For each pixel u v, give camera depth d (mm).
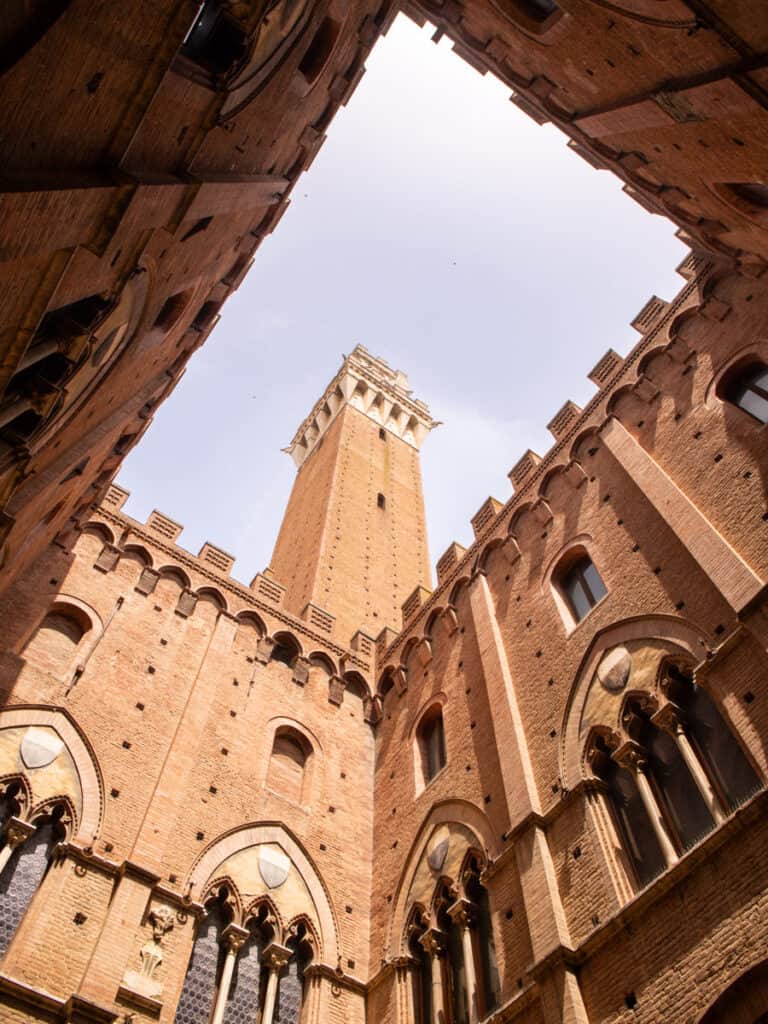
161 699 25500
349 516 53875
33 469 16625
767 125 14602
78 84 9195
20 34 7785
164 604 28828
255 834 24516
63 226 9719
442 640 30547
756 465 20219
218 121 14117
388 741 30375
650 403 25750
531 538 28141
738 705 16484
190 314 23297
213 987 20406
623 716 19719
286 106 19609
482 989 19609
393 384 78500
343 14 20844
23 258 9219
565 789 20062
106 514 29516
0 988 16328
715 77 14227
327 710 30812
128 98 10484
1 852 19078
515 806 20984
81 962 17984
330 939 23438
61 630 25344
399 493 61406
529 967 17688
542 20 19000
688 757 17469
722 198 19656
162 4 9797
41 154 9133
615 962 15758
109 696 24312
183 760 24109
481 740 24766
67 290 10961
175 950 19953
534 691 23484
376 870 26125
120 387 20375
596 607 22984
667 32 14453
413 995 21609
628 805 18719
